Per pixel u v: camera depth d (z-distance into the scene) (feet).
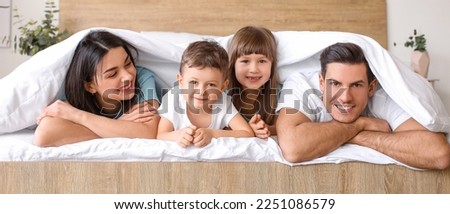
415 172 4.06
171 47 4.73
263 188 3.97
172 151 3.92
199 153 3.92
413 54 8.86
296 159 3.92
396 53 9.39
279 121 4.27
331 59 4.28
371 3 9.20
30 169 3.96
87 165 3.95
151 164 3.94
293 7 9.07
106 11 8.87
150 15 8.92
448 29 9.43
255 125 4.29
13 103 4.20
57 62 4.33
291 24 9.07
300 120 4.21
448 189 4.07
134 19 8.91
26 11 9.02
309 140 3.94
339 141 4.04
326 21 9.14
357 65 4.21
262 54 4.57
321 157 4.00
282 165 3.98
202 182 3.95
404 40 9.39
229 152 3.92
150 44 4.63
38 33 8.23
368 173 4.03
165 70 4.84
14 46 9.00
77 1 8.81
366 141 4.12
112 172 3.95
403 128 4.18
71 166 3.95
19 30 9.00
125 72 4.38
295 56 4.70
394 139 4.03
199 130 3.99
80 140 4.13
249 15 9.02
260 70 4.59
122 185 3.94
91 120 4.17
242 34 4.62
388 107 4.41
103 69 4.30
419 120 4.08
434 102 4.25
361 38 4.39
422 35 8.93
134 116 4.34
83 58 4.34
